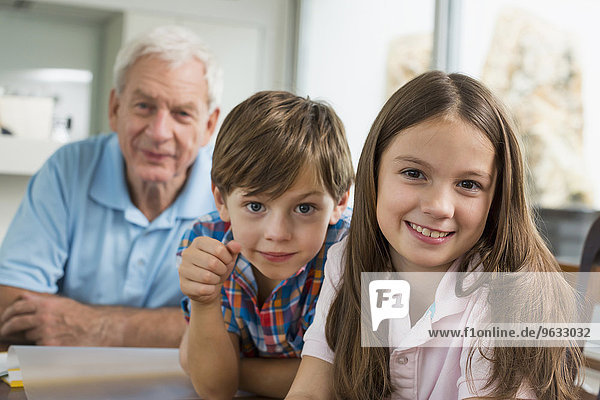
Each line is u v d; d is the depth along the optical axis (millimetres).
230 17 2779
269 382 796
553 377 579
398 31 2471
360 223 622
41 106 2582
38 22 2648
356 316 629
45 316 1566
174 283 1779
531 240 601
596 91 2023
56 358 884
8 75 2623
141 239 1764
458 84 565
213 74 1805
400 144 550
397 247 563
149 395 742
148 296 1780
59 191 1742
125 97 1739
